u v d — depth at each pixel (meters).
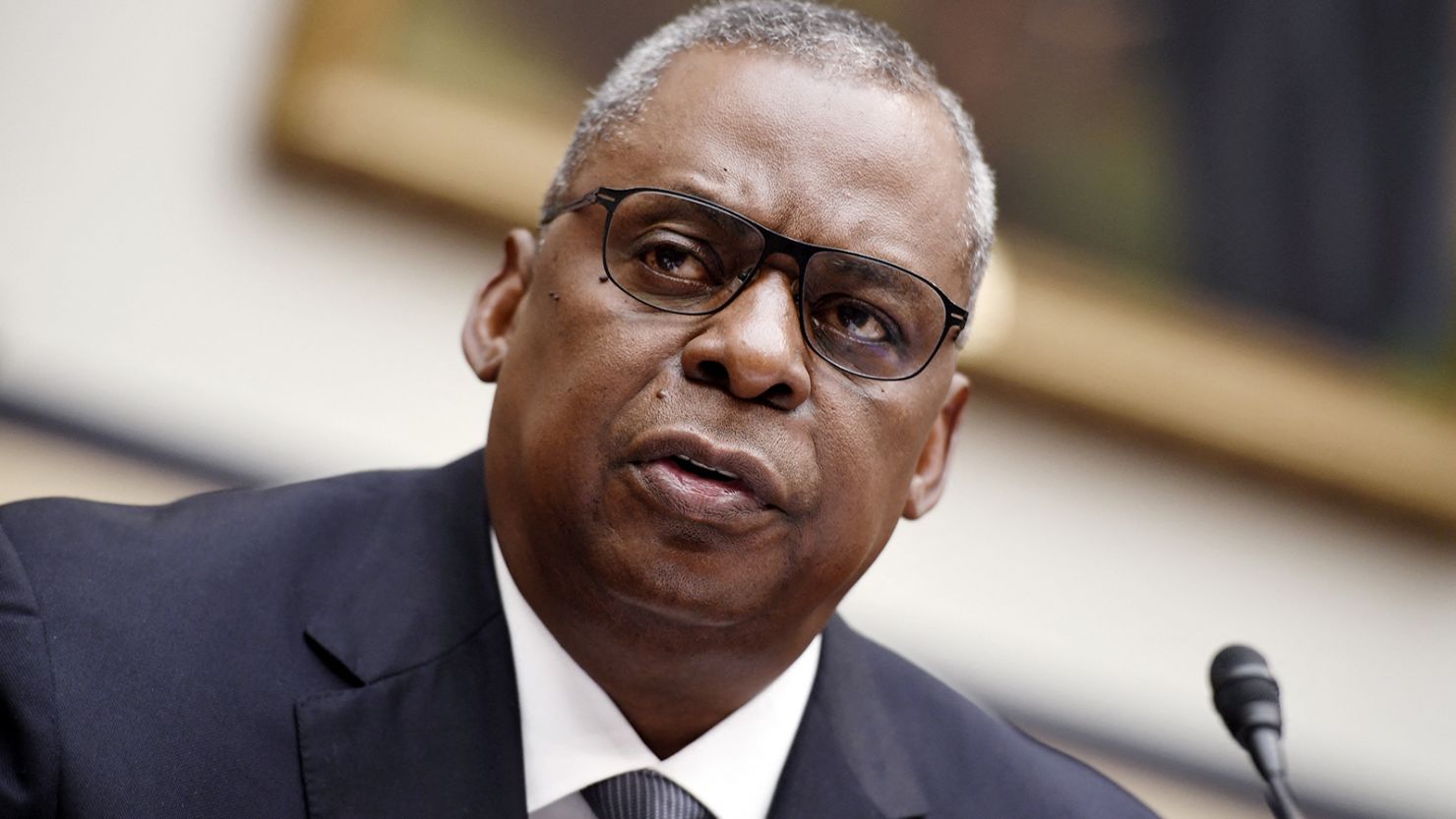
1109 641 6.74
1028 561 6.71
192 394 5.93
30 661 2.29
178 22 6.15
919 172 2.46
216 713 2.35
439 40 6.32
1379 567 7.12
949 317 2.47
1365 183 7.19
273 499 2.70
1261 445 6.91
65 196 5.98
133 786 2.25
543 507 2.37
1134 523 6.86
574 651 2.52
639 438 2.28
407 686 2.46
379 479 2.80
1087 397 6.74
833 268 2.36
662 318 2.32
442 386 6.22
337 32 6.16
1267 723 2.63
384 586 2.57
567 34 6.50
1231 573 6.94
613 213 2.38
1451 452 7.09
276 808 2.31
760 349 2.26
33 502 2.57
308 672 2.44
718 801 2.58
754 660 2.48
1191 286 6.99
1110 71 7.00
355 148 6.11
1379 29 7.20
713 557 2.30
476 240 6.31
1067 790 2.98
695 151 2.39
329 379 6.11
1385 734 7.02
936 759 2.89
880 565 6.57
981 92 6.87
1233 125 7.10
